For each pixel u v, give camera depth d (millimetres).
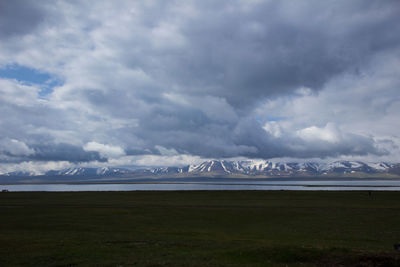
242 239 34219
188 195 95688
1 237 33281
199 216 52844
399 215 53469
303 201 76625
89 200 79125
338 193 98750
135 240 31859
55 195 96125
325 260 23891
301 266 22844
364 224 45312
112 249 27578
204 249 27891
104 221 46844
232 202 74500
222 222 47406
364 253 24547
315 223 46312
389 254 24141
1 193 105312
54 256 25125
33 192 110188
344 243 32531
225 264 22859
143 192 107125
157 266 22156
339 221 47906
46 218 49281
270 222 47469
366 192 101750
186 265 22375
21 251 26734
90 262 23438
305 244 31297
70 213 54906
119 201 76812
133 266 22141
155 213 55625
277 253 25281
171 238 33750
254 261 24000
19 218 49250
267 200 79500
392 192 101125
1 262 23625
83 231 38500
